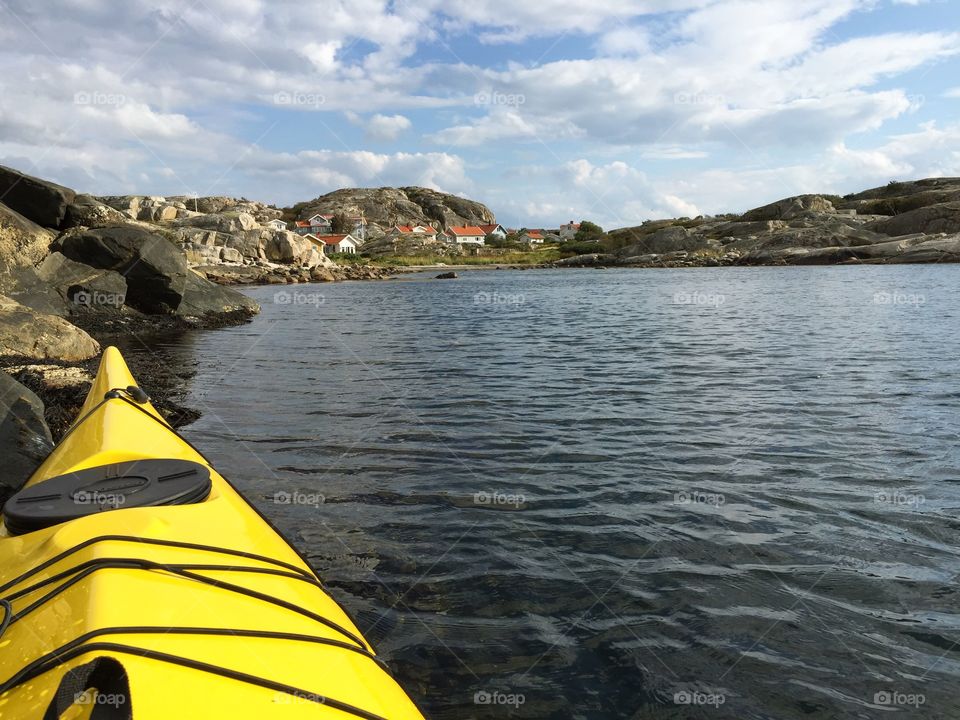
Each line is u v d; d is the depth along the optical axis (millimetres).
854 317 18594
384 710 2016
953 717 2889
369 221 118500
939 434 7047
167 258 18703
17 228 17797
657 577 4133
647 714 2922
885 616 3676
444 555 4430
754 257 61625
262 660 1998
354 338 16188
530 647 3422
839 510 5133
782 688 3090
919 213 61438
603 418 7938
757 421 7703
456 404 8734
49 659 1706
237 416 8047
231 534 2750
